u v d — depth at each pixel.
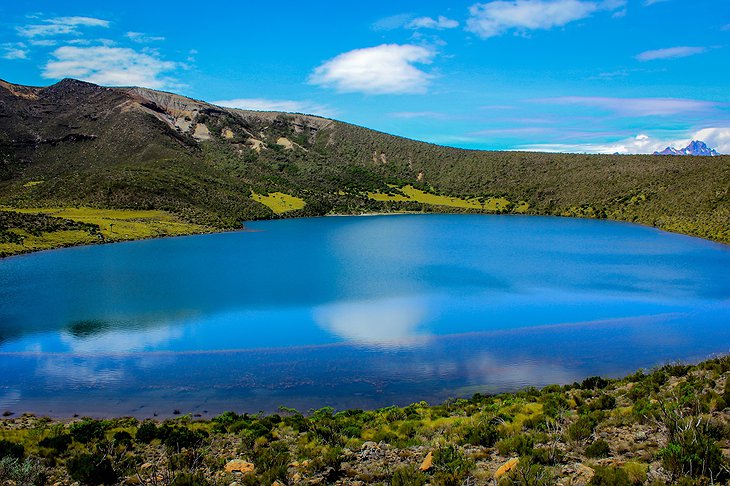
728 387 21.52
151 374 36.09
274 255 103.75
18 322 51.19
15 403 30.94
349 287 68.62
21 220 119.88
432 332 45.81
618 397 25.58
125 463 18.91
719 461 13.08
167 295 64.50
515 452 17.20
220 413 29.28
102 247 115.50
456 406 27.41
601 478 13.21
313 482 15.81
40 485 16.94
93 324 50.19
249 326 48.97
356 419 25.55
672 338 43.03
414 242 126.69
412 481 14.97
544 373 35.09
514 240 129.25
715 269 81.00
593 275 76.00
